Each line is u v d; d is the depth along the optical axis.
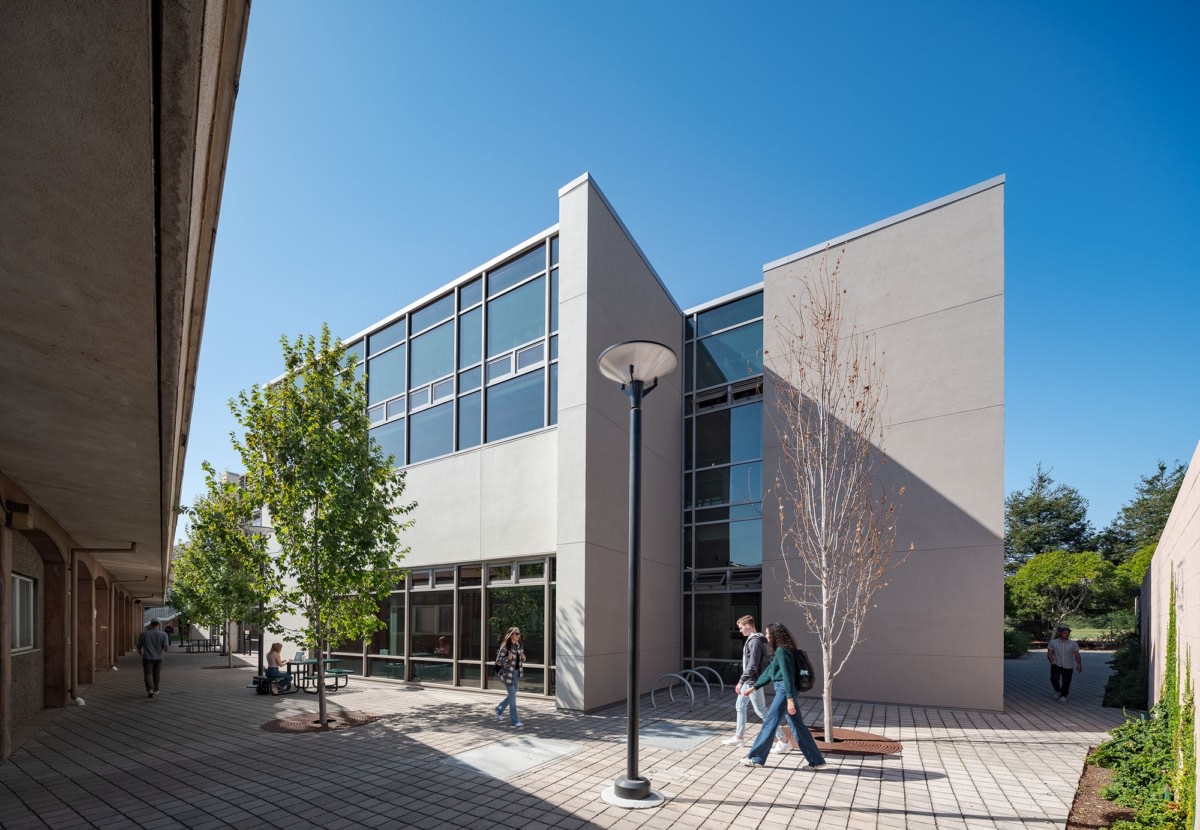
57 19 2.09
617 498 12.96
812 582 13.15
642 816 6.02
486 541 14.22
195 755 8.88
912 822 5.82
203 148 3.03
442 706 12.27
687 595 15.50
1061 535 46.97
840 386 11.72
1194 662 5.44
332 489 11.02
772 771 7.41
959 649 11.69
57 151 2.73
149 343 4.72
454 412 15.73
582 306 12.54
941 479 12.26
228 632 24.59
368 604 11.09
